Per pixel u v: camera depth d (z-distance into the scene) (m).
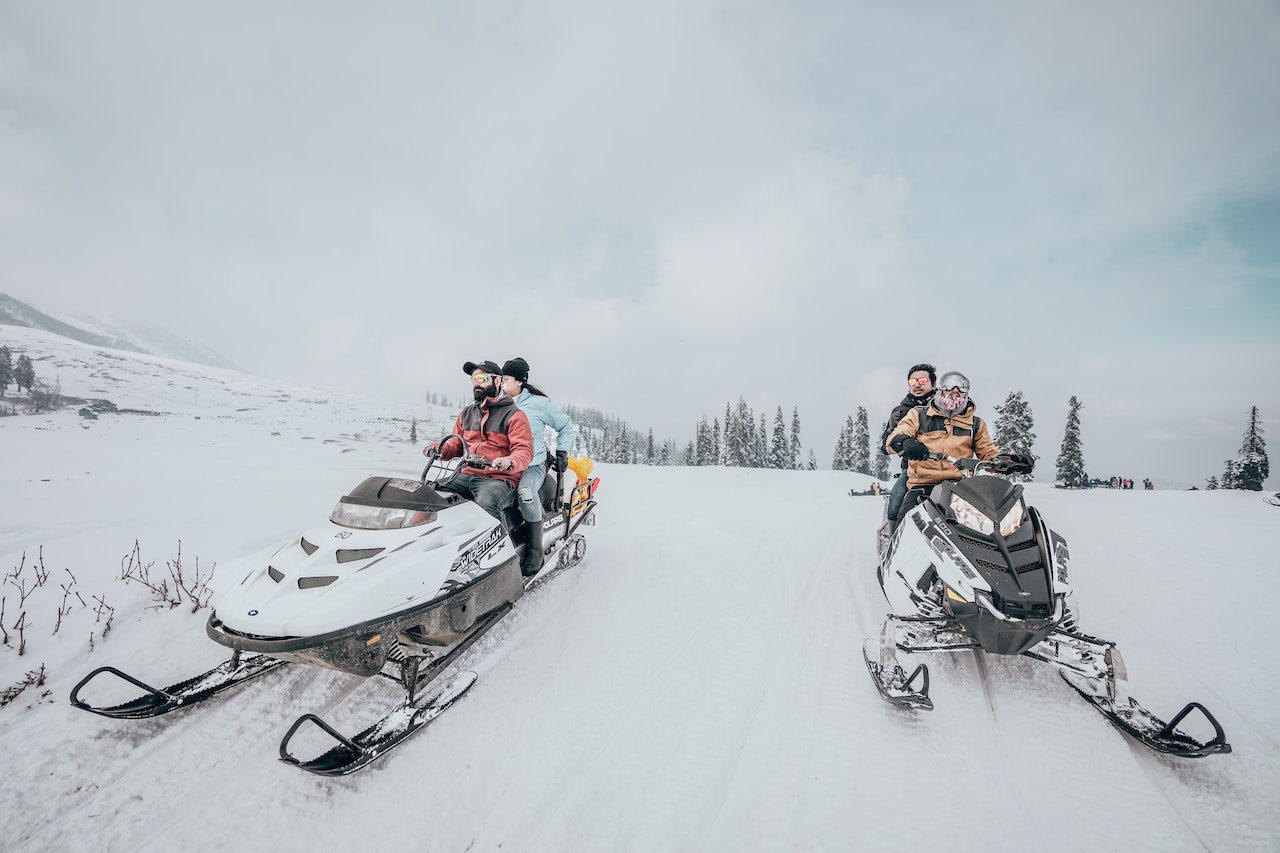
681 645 3.88
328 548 2.99
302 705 3.07
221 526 6.12
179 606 3.93
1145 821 2.24
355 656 2.74
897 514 4.80
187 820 2.31
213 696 3.04
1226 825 2.20
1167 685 3.18
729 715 3.04
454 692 2.94
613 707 3.11
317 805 2.40
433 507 3.34
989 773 2.55
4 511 6.99
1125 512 10.10
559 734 2.87
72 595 3.98
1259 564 5.50
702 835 2.25
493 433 4.30
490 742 2.81
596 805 2.40
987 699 3.14
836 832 2.24
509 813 2.36
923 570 3.45
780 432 63.12
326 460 33.66
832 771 2.60
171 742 2.75
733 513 9.91
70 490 10.01
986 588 2.99
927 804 2.38
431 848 2.20
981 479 3.39
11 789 2.40
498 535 3.70
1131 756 2.63
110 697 3.03
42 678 3.06
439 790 2.49
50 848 2.15
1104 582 5.02
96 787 2.46
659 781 2.54
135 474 15.98
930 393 4.97
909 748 2.74
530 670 3.51
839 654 3.74
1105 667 2.81
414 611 2.93
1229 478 40.16
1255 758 2.56
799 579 5.38
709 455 75.00
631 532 7.53
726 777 2.57
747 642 3.93
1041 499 14.27
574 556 5.60
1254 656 3.48
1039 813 2.31
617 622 4.26
